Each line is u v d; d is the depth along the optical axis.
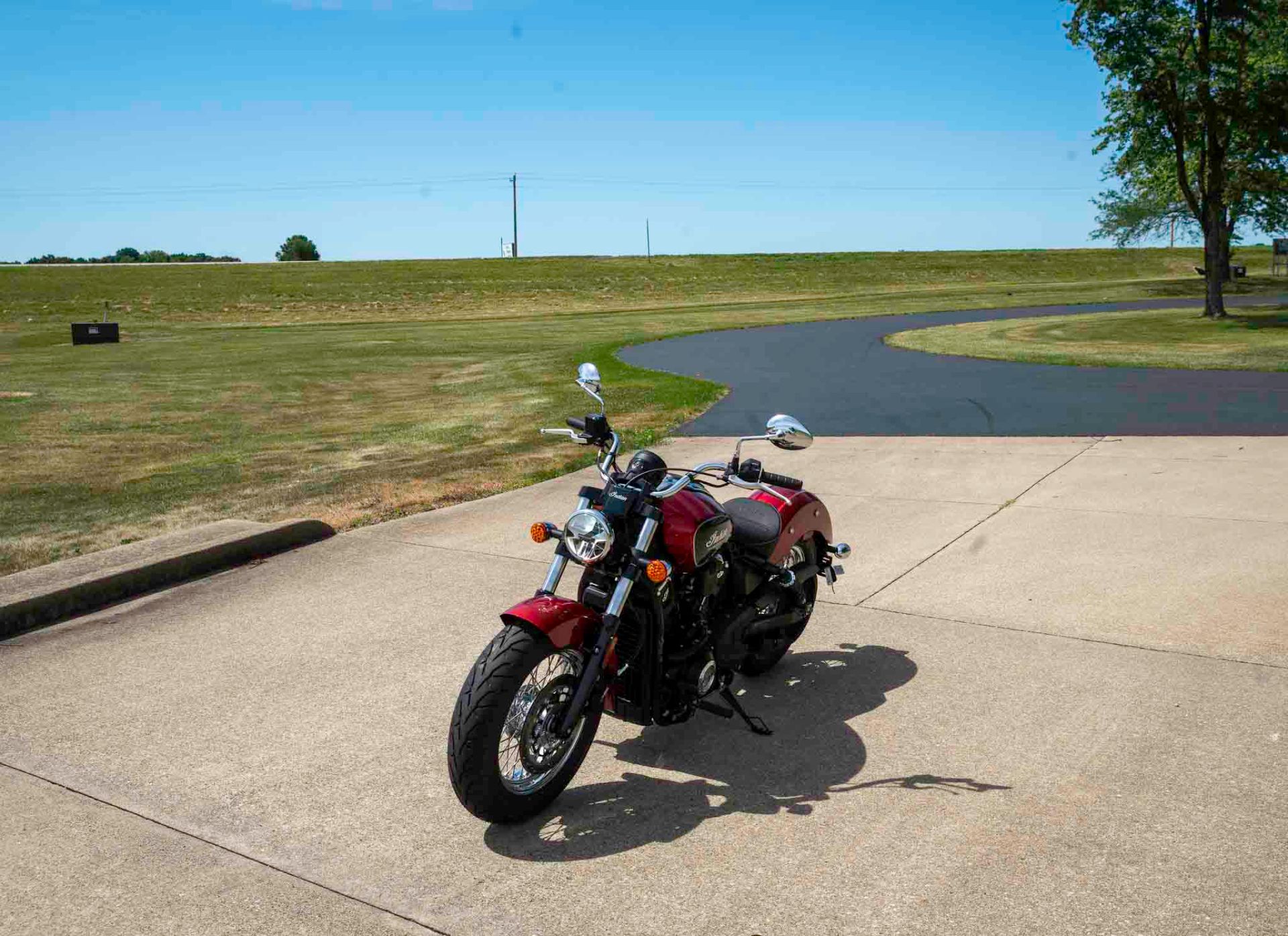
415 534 8.48
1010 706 4.91
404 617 6.45
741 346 29.73
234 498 10.23
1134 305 46.47
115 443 14.32
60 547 8.50
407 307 67.44
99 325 41.75
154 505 10.02
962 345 26.77
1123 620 5.95
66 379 24.86
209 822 4.07
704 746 4.66
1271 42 32.09
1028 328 32.78
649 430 13.55
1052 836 3.75
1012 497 9.05
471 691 3.80
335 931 3.35
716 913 3.38
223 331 48.88
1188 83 30.73
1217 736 4.49
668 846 3.81
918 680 5.27
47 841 3.95
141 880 3.67
